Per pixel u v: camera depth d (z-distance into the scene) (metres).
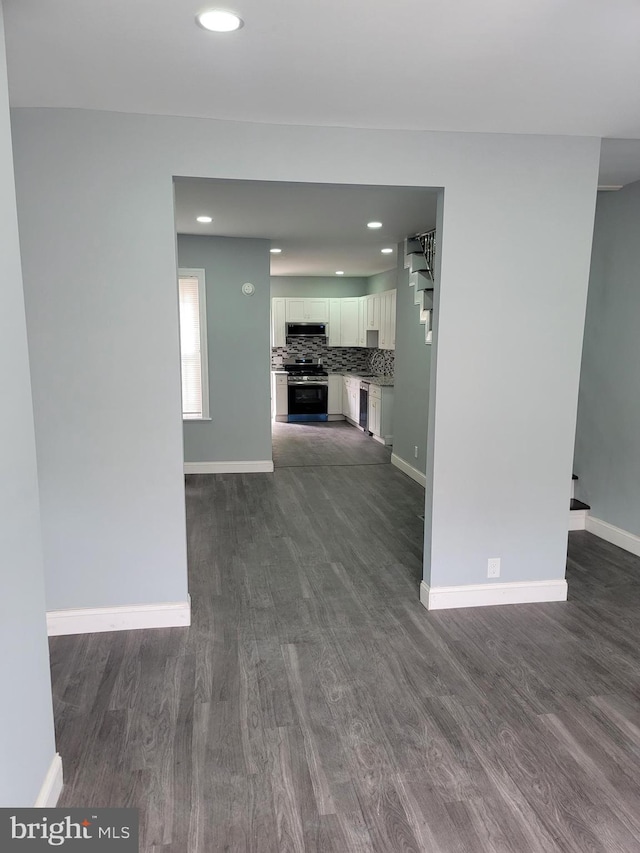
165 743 2.27
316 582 3.76
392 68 2.23
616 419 4.38
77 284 2.79
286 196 4.13
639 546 4.20
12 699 1.67
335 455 7.71
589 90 2.45
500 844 1.83
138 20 1.86
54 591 3.03
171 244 2.81
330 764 2.17
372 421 8.83
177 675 2.72
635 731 2.36
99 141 2.71
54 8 1.78
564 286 3.19
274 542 4.50
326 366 10.74
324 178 2.90
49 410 2.86
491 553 3.39
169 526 3.05
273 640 3.04
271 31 1.94
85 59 2.16
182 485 3.03
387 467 7.05
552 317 3.20
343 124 2.85
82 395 2.87
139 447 2.96
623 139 3.11
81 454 2.92
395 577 3.84
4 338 1.63
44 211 2.71
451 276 3.09
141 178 2.76
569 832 1.88
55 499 2.95
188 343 6.41
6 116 1.67
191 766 2.15
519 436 3.29
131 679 2.69
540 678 2.72
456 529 3.32
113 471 2.96
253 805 1.98
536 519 3.39
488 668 2.80
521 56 2.13
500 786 2.07
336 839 1.85
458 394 3.20
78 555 3.01
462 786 2.07
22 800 1.74
